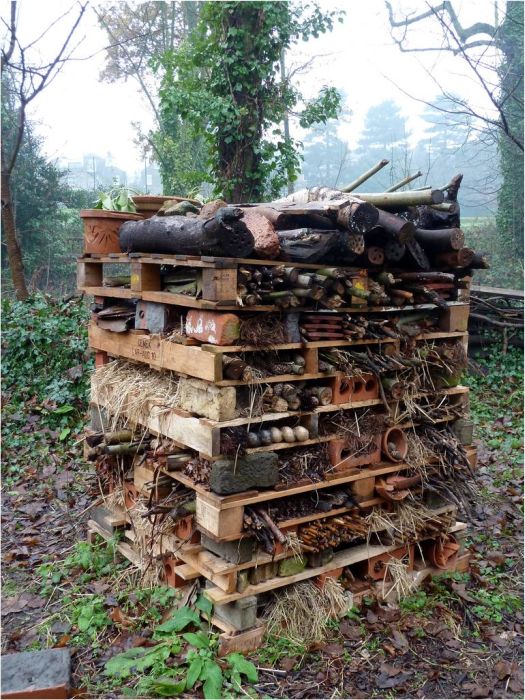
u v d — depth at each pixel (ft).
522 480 16.70
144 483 10.85
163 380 10.68
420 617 10.45
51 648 9.54
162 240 9.66
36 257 43.09
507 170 42.63
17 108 41.01
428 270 11.19
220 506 8.79
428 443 11.58
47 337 22.38
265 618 9.79
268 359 9.50
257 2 25.82
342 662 9.30
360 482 10.59
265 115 27.81
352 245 9.50
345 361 10.00
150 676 8.79
